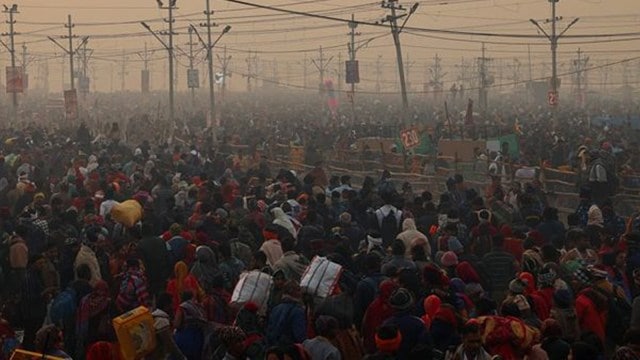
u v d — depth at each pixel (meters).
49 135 43.12
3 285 15.30
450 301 10.83
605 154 26.47
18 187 21.38
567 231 15.02
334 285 10.97
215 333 10.26
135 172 24.50
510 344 9.23
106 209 18.50
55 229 15.88
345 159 38.06
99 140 38.56
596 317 10.70
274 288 11.12
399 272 11.05
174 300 12.82
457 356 8.98
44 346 9.12
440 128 49.00
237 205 19.78
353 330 10.30
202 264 13.09
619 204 24.34
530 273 12.02
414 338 9.41
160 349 10.22
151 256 14.29
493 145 34.91
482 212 15.71
